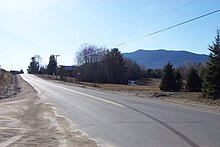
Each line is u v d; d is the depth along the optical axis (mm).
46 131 12789
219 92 30172
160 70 148250
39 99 30719
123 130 12656
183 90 53594
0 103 26484
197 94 32844
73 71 135875
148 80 131000
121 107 21859
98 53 119688
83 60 119062
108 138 11141
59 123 15141
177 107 21859
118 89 54938
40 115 18328
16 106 23547
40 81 92125
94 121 15570
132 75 137750
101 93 40406
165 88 53125
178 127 12953
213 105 23797
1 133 12023
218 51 31938
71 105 24172
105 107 22109
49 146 9859
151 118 15922
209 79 30703
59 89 50906
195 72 49344
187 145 9570
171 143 9922
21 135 11719
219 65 30906
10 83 74875
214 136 10914
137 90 51719
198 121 14703
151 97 33156
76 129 13312
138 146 9680
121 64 121625
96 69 118000
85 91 45281
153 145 9719
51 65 167750
